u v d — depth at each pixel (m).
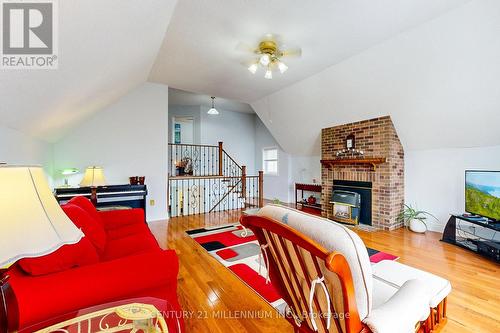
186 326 1.58
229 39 2.84
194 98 6.25
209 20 2.47
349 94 3.91
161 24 2.28
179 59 3.40
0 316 0.75
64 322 0.92
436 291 1.24
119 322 0.95
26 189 0.68
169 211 5.04
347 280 0.74
